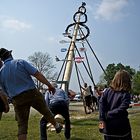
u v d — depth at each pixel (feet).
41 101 25.63
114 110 21.75
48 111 26.18
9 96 25.61
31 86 25.26
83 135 42.75
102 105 22.24
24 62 25.49
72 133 44.52
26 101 25.08
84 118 68.80
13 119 66.54
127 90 22.02
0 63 27.25
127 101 21.68
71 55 94.63
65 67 93.71
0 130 47.73
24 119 25.13
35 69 25.29
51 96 36.42
